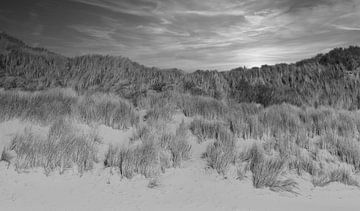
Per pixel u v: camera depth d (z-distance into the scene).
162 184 4.79
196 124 7.44
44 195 4.04
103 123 7.22
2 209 3.51
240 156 5.90
